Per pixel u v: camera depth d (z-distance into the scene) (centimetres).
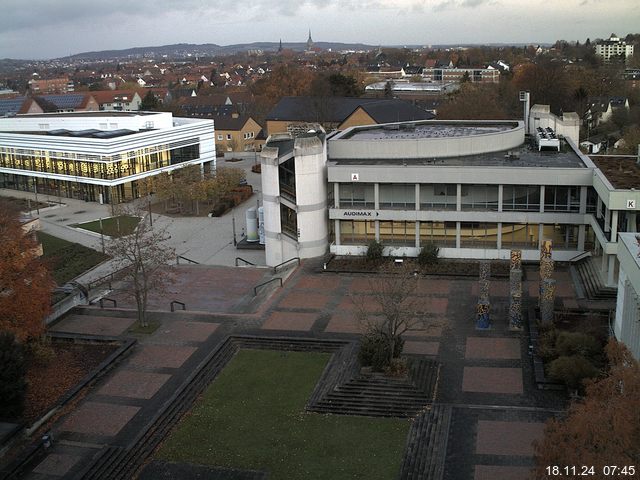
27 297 4856
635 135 11319
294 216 6850
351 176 6700
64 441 4003
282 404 4325
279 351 5050
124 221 9200
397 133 8088
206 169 10900
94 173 10262
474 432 3903
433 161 7031
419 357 4775
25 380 4278
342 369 4631
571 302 5522
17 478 3681
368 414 4159
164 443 3969
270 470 3681
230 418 4194
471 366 4647
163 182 9631
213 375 4722
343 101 14625
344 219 6869
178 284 6544
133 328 5494
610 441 2450
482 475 3528
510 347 4884
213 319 5628
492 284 6094
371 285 5744
